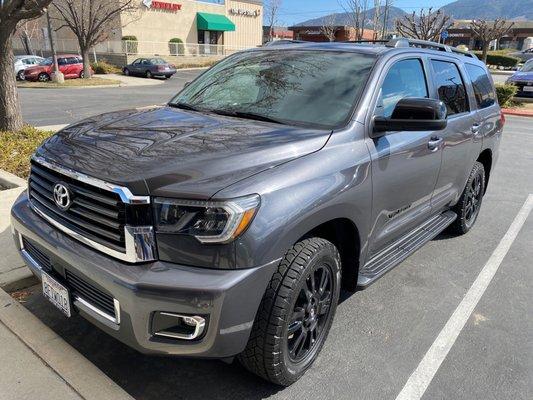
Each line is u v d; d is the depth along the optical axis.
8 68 8.01
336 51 3.77
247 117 3.32
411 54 3.91
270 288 2.50
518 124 15.28
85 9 33.03
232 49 51.91
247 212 2.33
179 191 2.31
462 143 4.58
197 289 2.24
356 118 3.13
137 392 2.78
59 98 19.27
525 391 2.94
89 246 2.52
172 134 2.88
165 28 43.75
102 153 2.63
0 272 3.79
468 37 62.88
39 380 2.66
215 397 2.76
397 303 3.91
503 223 6.04
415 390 2.90
